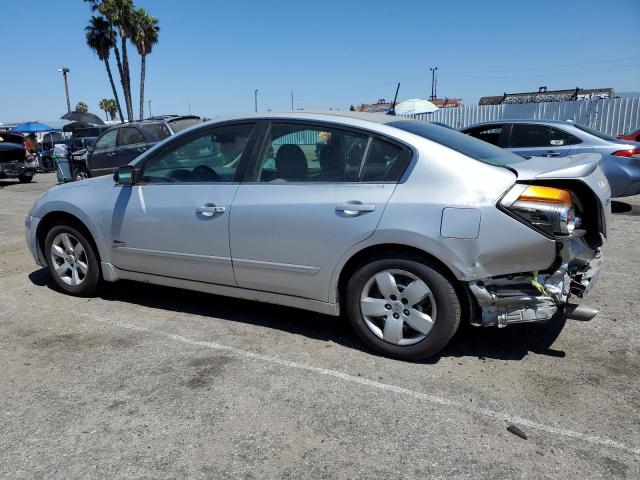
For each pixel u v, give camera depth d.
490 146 3.96
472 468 2.47
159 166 4.33
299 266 3.69
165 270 4.32
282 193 3.74
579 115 19.77
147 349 3.76
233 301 4.76
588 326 4.09
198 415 2.91
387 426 2.80
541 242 3.10
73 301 4.79
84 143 21.64
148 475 2.44
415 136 3.48
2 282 5.40
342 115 3.78
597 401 3.02
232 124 4.05
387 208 3.36
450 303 3.31
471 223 3.16
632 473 2.44
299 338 3.94
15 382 3.29
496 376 3.32
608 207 3.63
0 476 2.43
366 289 3.56
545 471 2.45
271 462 2.53
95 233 4.57
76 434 2.75
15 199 12.71
